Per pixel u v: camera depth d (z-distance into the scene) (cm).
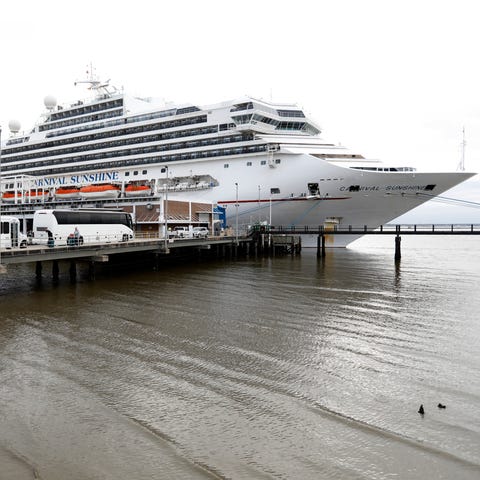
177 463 764
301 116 4959
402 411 965
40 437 848
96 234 3425
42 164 6525
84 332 1560
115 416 934
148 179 5375
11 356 1303
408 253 6016
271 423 909
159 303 2075
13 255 2117
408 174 4100
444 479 728
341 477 732
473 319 1802
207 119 4988
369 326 1678
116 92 6344
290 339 1496
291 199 4475
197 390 1068
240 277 3034
